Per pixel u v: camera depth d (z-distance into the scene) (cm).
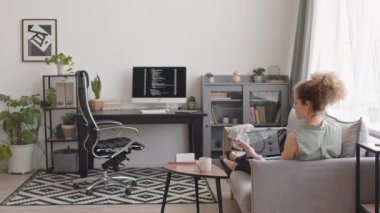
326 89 252
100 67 508
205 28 512
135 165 521
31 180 451
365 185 260
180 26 511
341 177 257
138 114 460
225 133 387
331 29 417
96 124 396
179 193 401
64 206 364
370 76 331
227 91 494
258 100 500
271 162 254
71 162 483
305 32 465
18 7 497
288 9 514
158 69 500
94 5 502
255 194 254
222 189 414
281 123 498
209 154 491
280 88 497
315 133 260
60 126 495
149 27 508
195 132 469
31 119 473
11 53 500
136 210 354
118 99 510
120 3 504
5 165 503
